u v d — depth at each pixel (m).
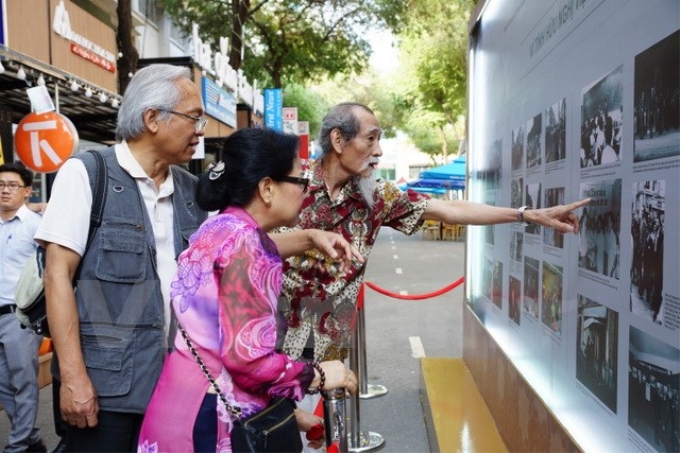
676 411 1.37
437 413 3.50
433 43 22.41
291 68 19.06
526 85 2.79
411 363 5.56
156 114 2.04
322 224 2.68
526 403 2.66
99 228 1.98
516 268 2.97
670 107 1.39
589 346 1.95
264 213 1.70
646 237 1.52
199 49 10.18
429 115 25.62
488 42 3.80
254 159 1.63
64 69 6.31
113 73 7.61
